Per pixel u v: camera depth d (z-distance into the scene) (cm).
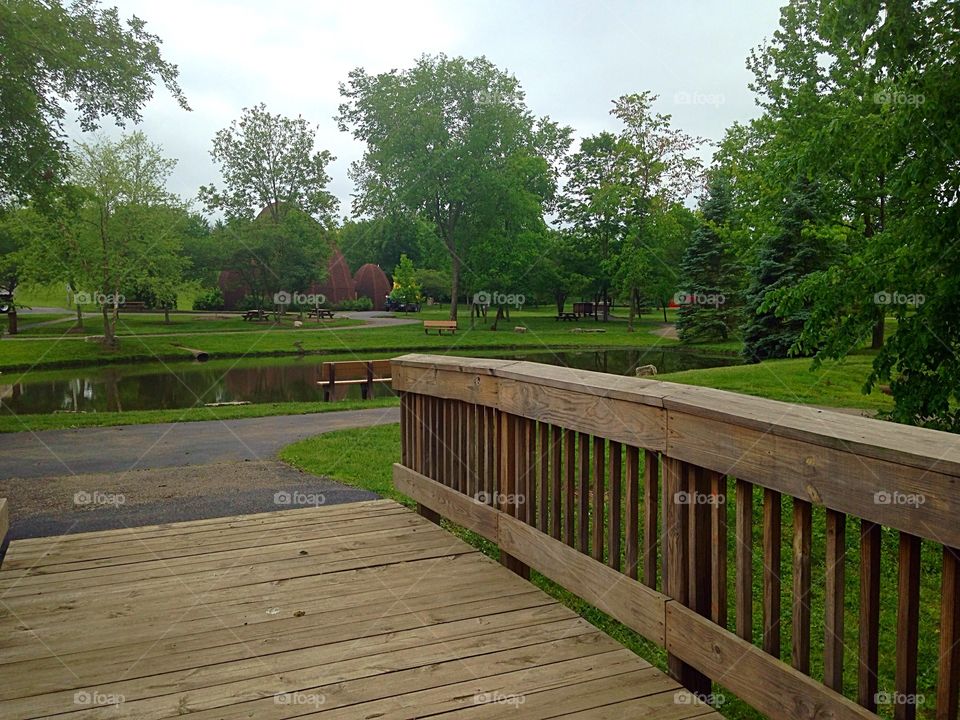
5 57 1177
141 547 369
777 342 1905
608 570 253
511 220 3812
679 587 222
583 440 269
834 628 169
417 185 3572
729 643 199
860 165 589
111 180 2517
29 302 5019
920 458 142
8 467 688
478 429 355
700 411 205
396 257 7412
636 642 310
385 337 3203
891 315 607
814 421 179
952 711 145
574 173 4609
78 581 318
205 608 284
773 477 182
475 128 3591
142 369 2212
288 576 321
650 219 3494
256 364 2362
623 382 258
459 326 3891
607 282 4450
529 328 3862
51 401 1523
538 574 393
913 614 153
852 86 799
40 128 1280
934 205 547
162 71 1435
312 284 4253
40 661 238
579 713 201
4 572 331
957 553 142
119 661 238
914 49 557
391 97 3597
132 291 2803
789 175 666
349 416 1089
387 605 284
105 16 1366
